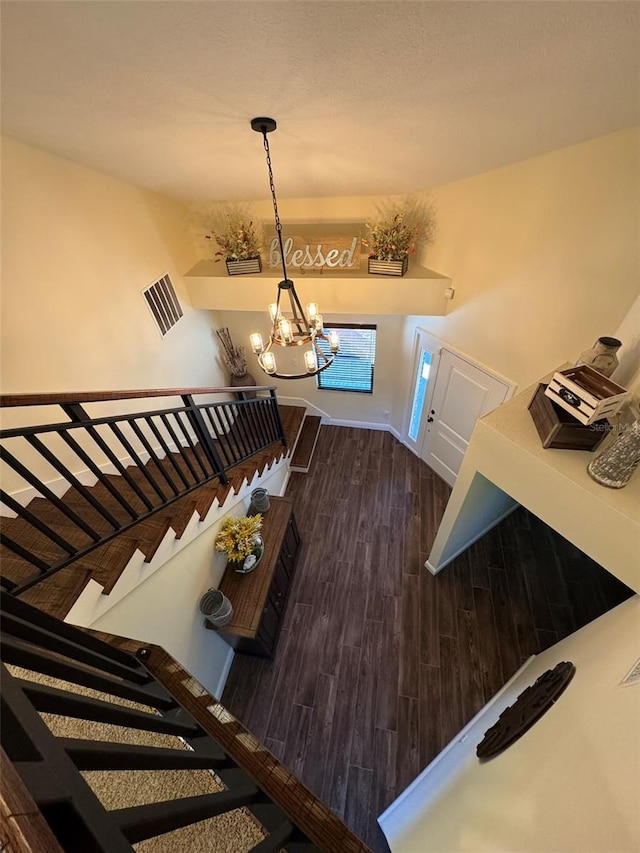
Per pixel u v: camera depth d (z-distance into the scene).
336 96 1.58
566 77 1.35
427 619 3.48
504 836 1.20
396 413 5.60
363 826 2.48
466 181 3.12
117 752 0.61
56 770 0.47
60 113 1.66
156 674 0.99
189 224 4.20
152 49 1.20
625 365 2.20
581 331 2.56
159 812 0.58
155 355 3.56
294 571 3.92
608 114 1.74
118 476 2.83
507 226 2.89
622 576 1.85
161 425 3.70
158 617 2.19
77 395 1.56
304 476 5.13
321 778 2.66
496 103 1.61
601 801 0.92
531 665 2.79
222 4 0.97
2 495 1.36
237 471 3.19
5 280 2.05
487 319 3.37
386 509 4.60
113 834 0.47
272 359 2.80
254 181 3.16
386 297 3.89
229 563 3.04
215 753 0.87
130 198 3.10
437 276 3.73
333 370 5.62
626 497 1.81
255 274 4.07
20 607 0.72
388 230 3.61
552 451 2.09
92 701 0.68
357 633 3.41
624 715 1.08
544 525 4.20
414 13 1.04
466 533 3.66
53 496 1.53
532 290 2.86
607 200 2.19
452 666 3.17
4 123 1.76
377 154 2.45
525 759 1.45
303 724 2.90
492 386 3.54
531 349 3.02
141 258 3.29
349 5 1.00
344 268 4.01
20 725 0.48
